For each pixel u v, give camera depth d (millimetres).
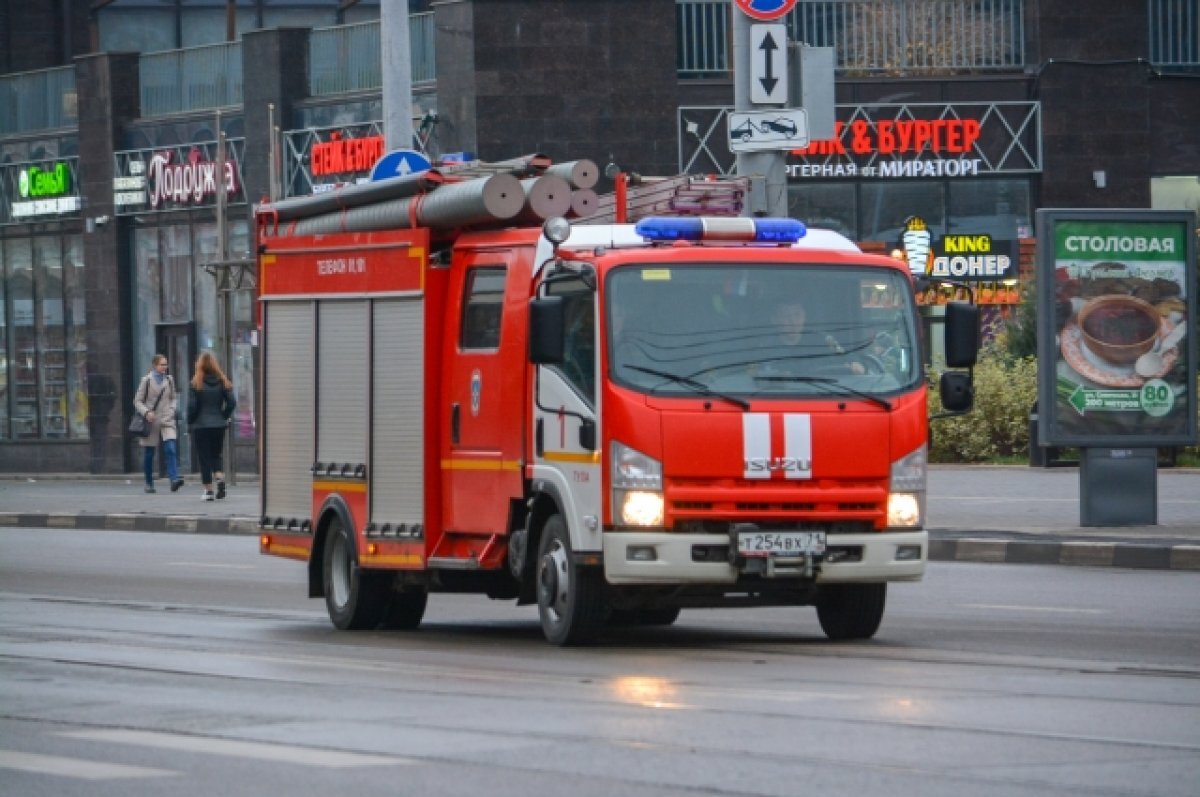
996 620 26875
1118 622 26266
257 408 30328
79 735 17500
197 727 17844
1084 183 68062
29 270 79000
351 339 27812
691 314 23391
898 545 23453
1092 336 37719
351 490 27656
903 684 20141
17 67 83688
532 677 21203
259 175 70500
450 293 26281
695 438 22922
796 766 15312
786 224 24344
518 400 24656
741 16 37156
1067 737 16594
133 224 75438
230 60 72625
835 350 23672
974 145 67750
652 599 23531
